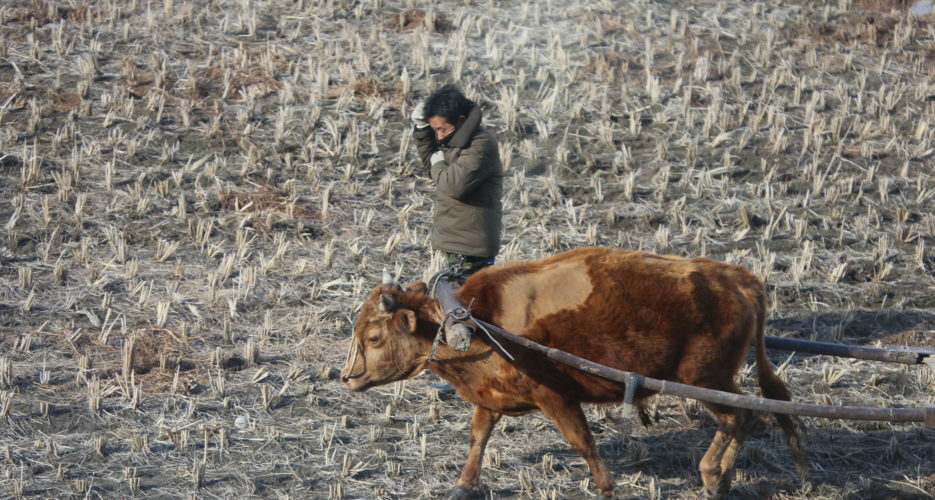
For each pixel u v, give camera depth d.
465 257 18.52
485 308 15.77
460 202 18.28
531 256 25.30
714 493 16.34
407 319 15.77
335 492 16.31
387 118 31.48
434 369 16.22
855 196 29.42
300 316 22.47
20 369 19.55
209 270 24.23
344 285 23.81
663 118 32.16
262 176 28.44
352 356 16.17
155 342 20.94
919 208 29.00
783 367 21.14
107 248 24.67
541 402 15.97
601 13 38.66
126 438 17.72
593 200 28.44
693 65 35.31
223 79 32.53
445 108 17.62
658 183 29.23
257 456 17.52
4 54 32.06
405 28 36.66
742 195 29.14
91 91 31.17
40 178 27.06
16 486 15.83
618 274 15.73
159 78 31.66
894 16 40.78
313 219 26.77
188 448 17.59
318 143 29.98
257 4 37.53
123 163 28.27
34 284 22.69
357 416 19.17
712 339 15.76
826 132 32.25
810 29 38.97
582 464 17.84
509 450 18.23
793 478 17.58
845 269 25.62
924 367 21.56
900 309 24.08
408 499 16.53
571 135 31.22
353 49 34.75
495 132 31.09
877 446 18.73
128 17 35.75
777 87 34.75
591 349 15.63
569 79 33.84
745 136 31.56
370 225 26.80
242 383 19.88
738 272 16.34
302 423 18.72
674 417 19.66
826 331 23.02
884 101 34.28
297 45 34.84
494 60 34.53
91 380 19.27
